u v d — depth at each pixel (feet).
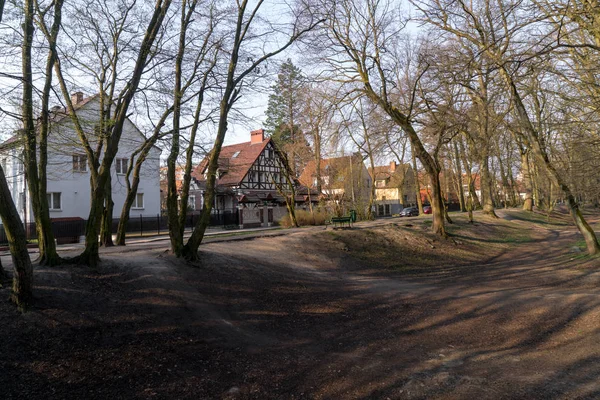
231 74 37.68
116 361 19.90
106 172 30.68
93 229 30.17
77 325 22.16
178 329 24.20
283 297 34.32
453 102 60.29
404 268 53.83
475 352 23.34
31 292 22.85
